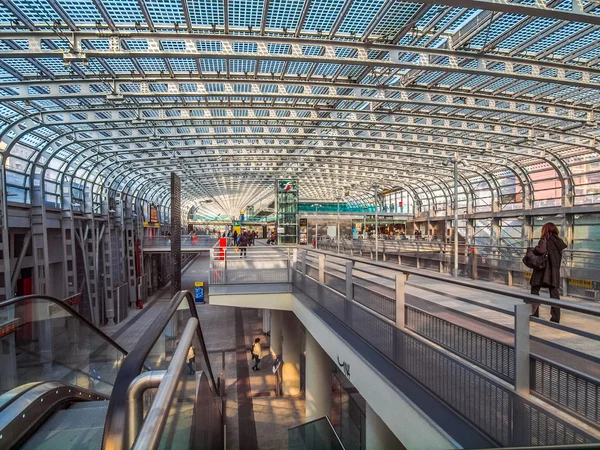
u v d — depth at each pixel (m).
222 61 12.68
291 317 14.85
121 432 1.67
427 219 43.25
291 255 12.28
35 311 4.49
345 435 11.77
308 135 21.95
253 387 15.45
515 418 2.75
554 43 10.94
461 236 37.09
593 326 4.83
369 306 5.36
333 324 6.96
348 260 6.25
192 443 2.35
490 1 7.72
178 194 19.17
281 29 10.65
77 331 5.49
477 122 18.02
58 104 16.00
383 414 4.71
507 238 30.58
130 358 1.91
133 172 34.34
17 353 4.14
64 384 4.25
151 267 46.31
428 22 10.38
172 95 13.77
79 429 3.27
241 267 12.45
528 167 27.89
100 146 24.08
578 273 12.48
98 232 29.67
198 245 43.62
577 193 24.08
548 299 2.51
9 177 18.31
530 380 2.74
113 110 16.23
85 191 27.34
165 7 9.61
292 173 38.28
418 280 10.38
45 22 10.00
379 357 4.88
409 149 26.00
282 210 35.03
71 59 9.97
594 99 14.72
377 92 15.30
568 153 22.94
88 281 26.50
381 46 10.67
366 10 9.83
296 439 9.55
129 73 13.00
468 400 3.21
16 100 13.30
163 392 1.58
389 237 43.75
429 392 3.74
